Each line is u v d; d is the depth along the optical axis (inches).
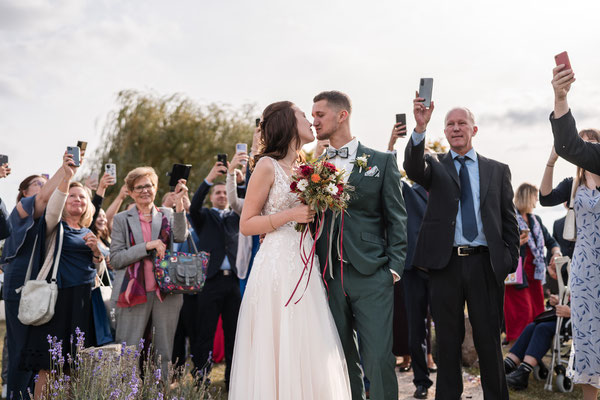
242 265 208.4
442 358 158.4
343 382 122.6
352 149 143.3
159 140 704.4
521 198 286.5
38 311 153.6
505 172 164.2
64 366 160.7
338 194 122.2
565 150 122.3
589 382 154.6
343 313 134.8
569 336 207.3
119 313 174.2
